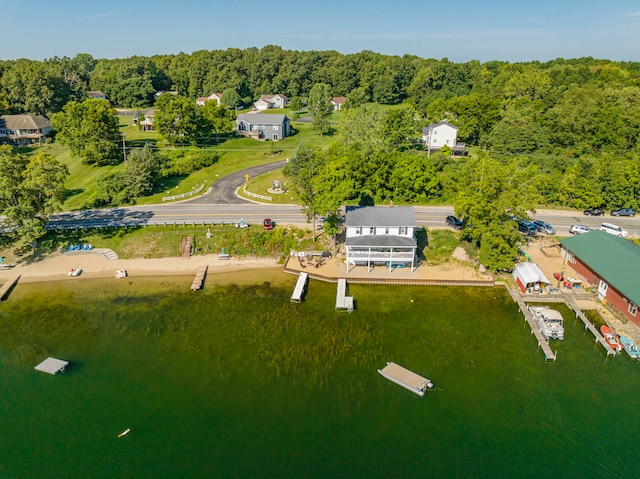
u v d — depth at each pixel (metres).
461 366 45.09
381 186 85.69
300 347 48.09
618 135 106.00
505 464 34.47
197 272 64.56
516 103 131.12
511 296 57.84
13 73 140.88
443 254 66.75
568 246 63.09
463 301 56.91
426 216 76.94
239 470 34.19
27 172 67.31
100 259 67.50
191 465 34.69
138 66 188.25
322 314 54.09
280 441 36.62
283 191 87.69
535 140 106.75
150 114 140.50
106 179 87.94
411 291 59.34
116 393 41.94
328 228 65.38
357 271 63.41
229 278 63.53
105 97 178.50
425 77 183.88
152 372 44.69
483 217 61.09
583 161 86.19
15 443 36.91
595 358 46.09
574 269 62.94
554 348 47.69
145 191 88.25
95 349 48.41
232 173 101.25
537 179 64.69
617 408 39.69
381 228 62.03
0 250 68.31
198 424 38.38
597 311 53.97
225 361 46.16
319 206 62.00
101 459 35.34
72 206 83.19
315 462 34.72
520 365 45.16
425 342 48.81
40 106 139.75
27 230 65.44
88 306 56.97
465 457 35.06
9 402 41.06
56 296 59.47
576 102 115.25
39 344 49.34
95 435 37.50
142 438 37.12
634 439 36.59
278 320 52.94
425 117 159.12
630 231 72.69
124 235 71.19
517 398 40.88
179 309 55.88
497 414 39.12
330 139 131.12
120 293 59.94
